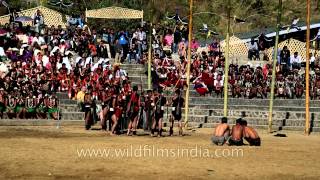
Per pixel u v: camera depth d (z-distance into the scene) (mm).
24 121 28797
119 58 38656
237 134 21844
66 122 29531
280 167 16500
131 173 14828
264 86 34938
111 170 15172
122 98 25625
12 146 19609
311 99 34844
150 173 14852
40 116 30047
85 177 14242
